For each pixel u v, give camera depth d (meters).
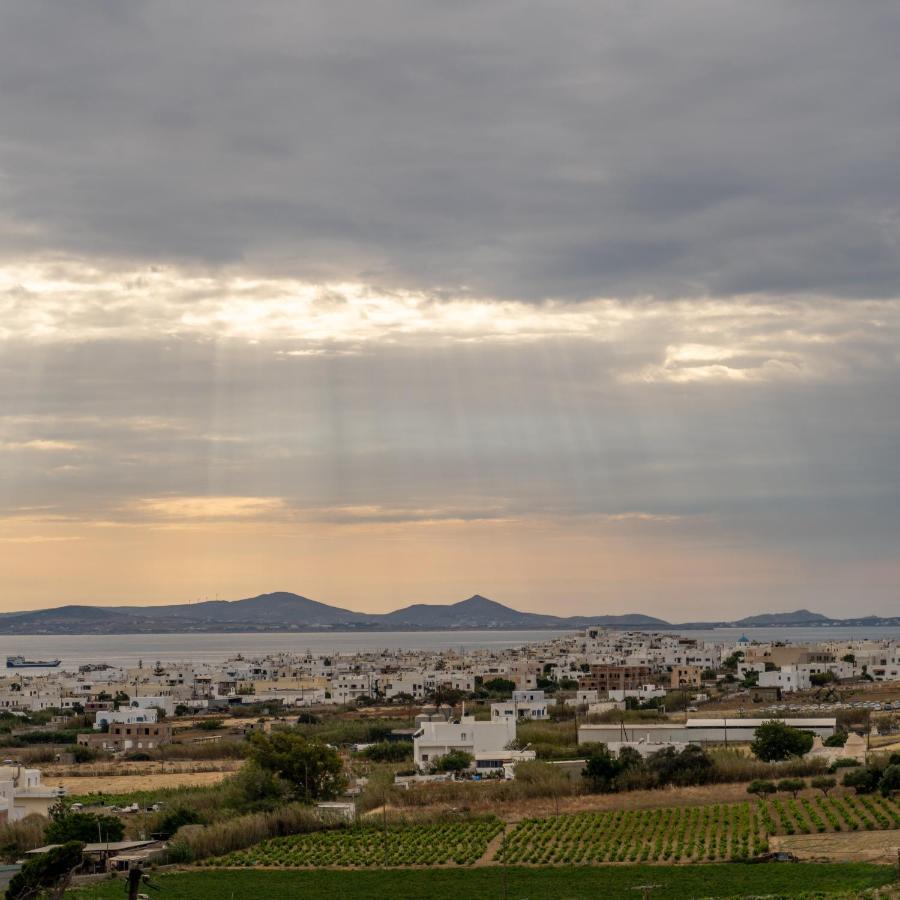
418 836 131.62
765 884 101.81
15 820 137.00
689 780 150.62
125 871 117.88
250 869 119.94
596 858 118.38
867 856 110.00
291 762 157.88
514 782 155.50
